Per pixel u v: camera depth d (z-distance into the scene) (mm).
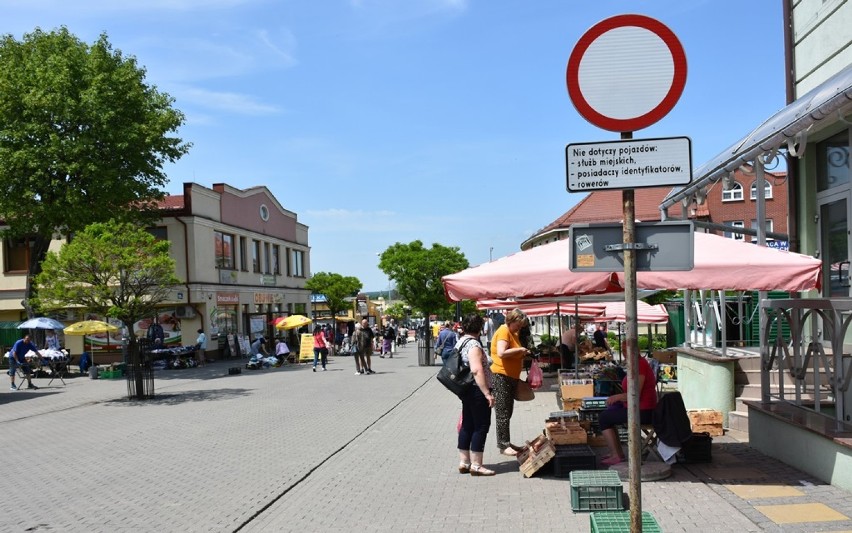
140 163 28859
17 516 7289
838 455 6543
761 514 5941
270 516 6902
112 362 35688
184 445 11469
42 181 27391
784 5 12711
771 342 8453
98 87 27844
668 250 4191
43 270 19891
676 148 4129
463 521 6336
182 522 6797
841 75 8352
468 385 8117
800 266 6859
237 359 39031
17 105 27625
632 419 4117
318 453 10234
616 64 4188
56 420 15617
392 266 38219
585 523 6105
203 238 36906
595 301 12531
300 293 53375
